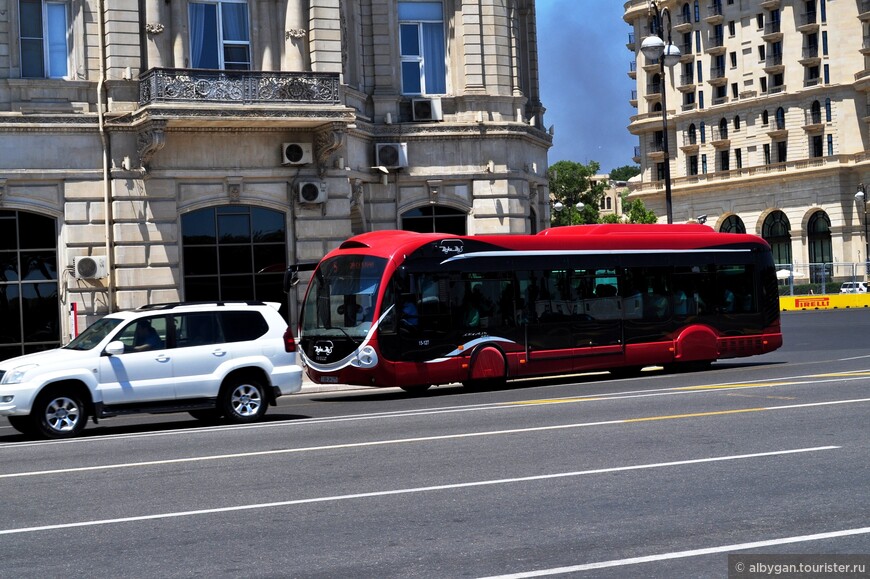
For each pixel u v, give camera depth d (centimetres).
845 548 892
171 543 970
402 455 1417
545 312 2617
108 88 3184
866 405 1791
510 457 1373
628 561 863
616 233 2762
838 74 9775
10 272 3120
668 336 2808
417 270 2455
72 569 891
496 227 3691
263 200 3338
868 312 5831
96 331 1942
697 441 1462
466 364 2497
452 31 3694
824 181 9825
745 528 966
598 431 1585
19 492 1248
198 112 3108
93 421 2019
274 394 2003
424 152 3631
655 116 11450
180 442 1664
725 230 10900
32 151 3109
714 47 10762
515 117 3769
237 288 3319
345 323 2445
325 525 1022
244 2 3344
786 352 3481
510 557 885
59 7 3184
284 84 3212
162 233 3219
